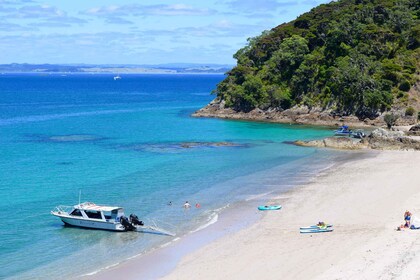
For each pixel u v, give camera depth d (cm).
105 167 8262
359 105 14450
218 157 9175
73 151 9875
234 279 3750
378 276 3459
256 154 9462
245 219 5362
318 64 16012
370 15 16900
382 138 9956
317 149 9975
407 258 3744
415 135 10744
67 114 17375
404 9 16962
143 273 4038
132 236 5003
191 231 5075
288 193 6366
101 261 4344
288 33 17875
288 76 16538
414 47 15738
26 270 4166
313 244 4375
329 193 6219
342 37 16075
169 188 6812
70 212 5391
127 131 12925
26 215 5672
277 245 4444
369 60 15312
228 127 13812
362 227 4759
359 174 7294
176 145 10644
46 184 7062
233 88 16788
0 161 8775
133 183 7112
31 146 10481
